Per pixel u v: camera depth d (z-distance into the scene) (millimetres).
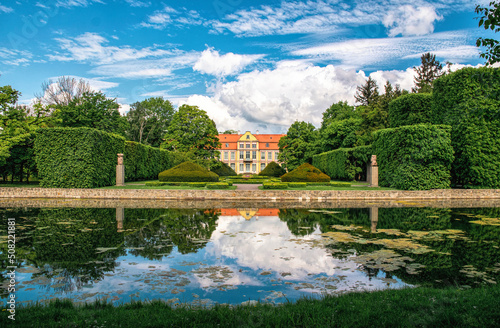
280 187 24984
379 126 40469
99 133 24125
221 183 25031
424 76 55156
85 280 6250
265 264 7289
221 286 5949
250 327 3725
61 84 42281
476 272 6723
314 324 3785
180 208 17203
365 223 12781
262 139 77562
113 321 3926
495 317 3846
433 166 23688
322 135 48906
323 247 8805
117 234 10383
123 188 23875
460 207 18188
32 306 4645
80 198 21875
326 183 28438
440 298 4477
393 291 5082
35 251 8305
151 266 7133
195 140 46750
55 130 22844
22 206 17422
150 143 55594
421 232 10930
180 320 3912
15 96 26188
